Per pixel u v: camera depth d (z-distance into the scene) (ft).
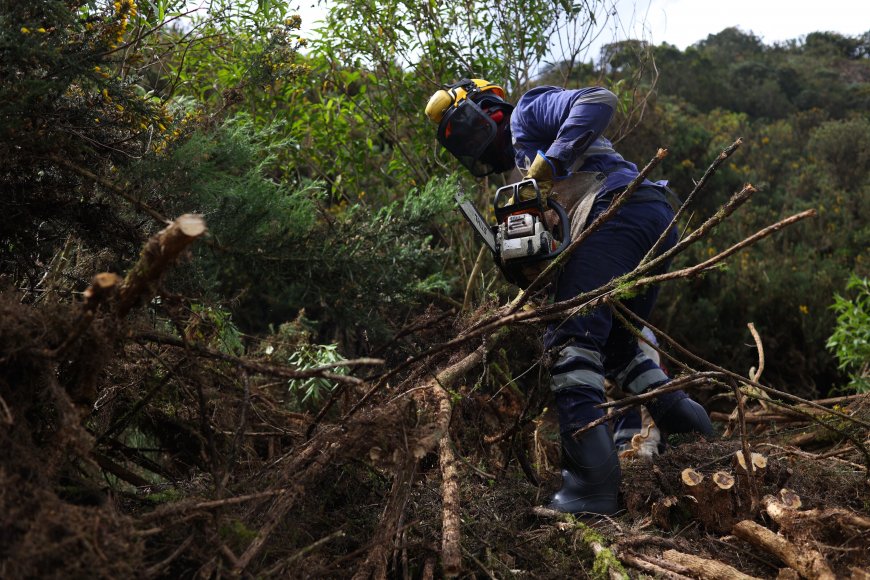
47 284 6.89
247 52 8.93
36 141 5.77
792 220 5.29
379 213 8.52
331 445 5.72
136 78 7.13
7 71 5.62
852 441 6.95
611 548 6.24
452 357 7.82
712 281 20.01
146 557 4.84
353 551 5.74
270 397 7.97
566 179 8.27
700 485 6.79
